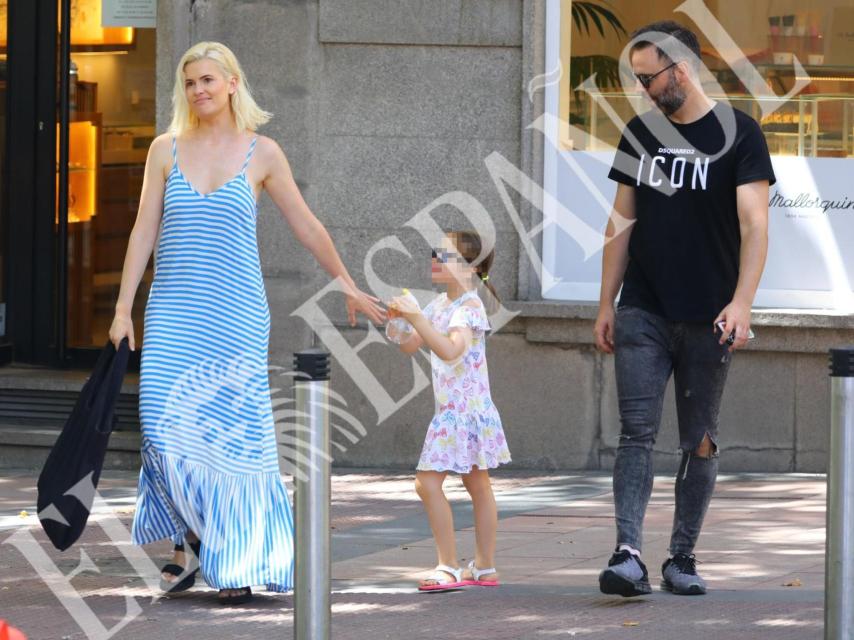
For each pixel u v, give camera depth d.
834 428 4.54
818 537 7.14
